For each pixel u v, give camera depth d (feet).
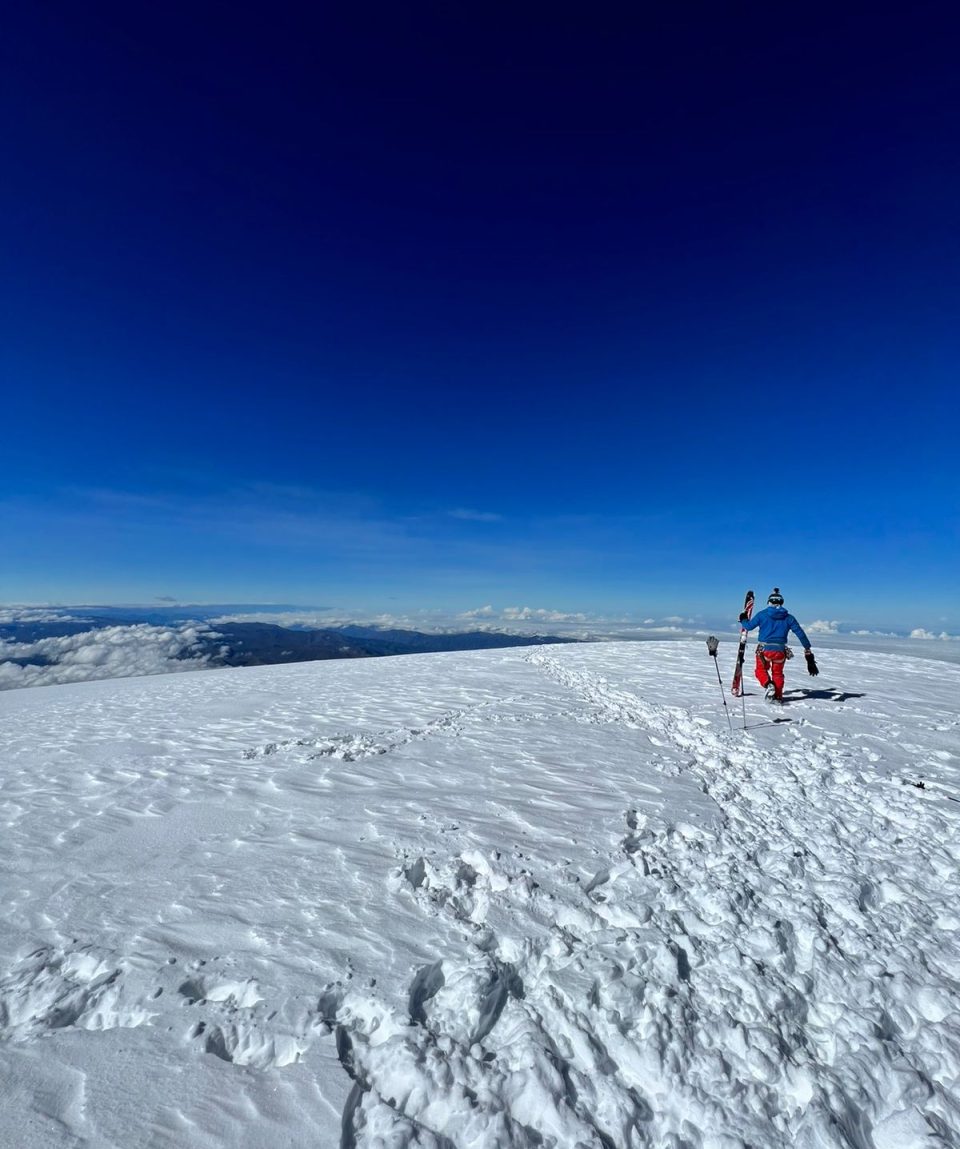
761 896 13.10
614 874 13.92
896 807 18.17
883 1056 8.78
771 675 35.47
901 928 12.00
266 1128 7.41
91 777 23.88
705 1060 8.73
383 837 16.08
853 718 30.89
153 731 33.99
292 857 15.02
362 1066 8.54
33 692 66.03
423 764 23.35
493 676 54.13
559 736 27.94
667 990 9.99
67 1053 8.63
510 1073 8.40
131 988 10.00
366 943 11.14
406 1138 7.20
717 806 18.42
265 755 26.53
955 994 9.99
